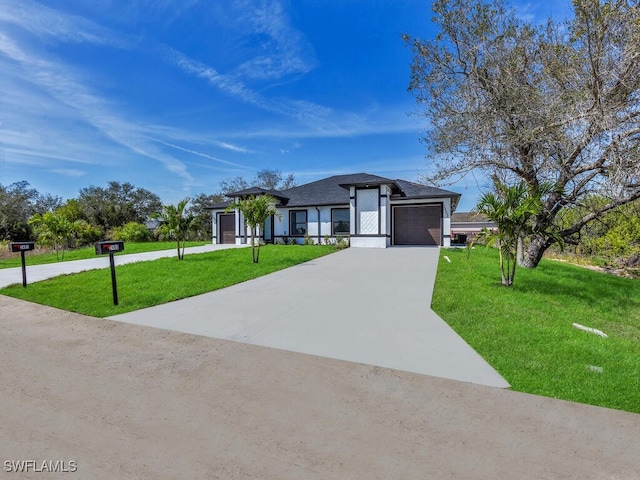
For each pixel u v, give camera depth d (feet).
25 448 7.75
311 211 66.18
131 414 9.25
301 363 12.78
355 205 58.03
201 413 9.30
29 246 28.43
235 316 19.07
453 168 40.98
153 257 45.93
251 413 9.31
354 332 16.28
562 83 31.09
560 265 44.93
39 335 16.16
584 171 32.86
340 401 9.97
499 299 22.59
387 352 13.84
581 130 30.55
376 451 7.67
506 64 35.50
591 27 28.35
